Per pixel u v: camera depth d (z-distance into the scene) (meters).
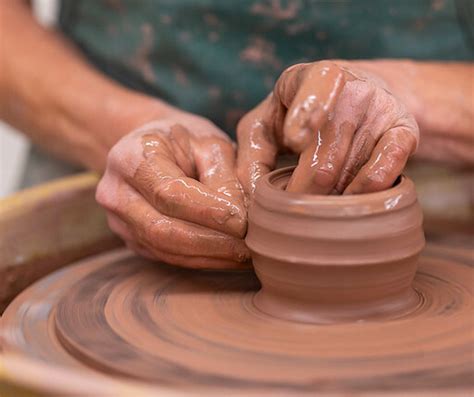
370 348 0.87
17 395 0.75
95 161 1.67
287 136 0.84
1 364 0.74
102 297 1.12
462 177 1.73
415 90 1.52
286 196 0.95
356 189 0.97
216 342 0.92
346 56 1.72
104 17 1.81
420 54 1.73
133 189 1.15
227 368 0.84
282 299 0.98
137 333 0.97
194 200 1.06
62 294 1.18
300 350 0.88
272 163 1.15
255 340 0.92
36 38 1.88
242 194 1.11
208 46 1.71
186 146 1.19
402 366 0.82
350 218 0.91
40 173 2.01
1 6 1.96
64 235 1.51
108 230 1.60
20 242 1.42
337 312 0.95
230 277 1.15
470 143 1.58
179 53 1.72
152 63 1.76
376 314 0.95
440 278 1.12
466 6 1.69
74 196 1.53
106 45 1.82
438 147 1.60
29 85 1.77
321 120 0.85
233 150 1.21
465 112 1.54
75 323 1.02
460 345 0.87
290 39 1.70
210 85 1.74
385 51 1.72
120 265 1.27
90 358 0.90
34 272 1.45
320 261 0.92
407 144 0.98
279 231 0.94
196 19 1.69
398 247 0.93
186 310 1.04
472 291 1.05
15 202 1.44
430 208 1.71
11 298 1.41
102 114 1.62
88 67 1.80
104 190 1.19
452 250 1.29
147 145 1.13
